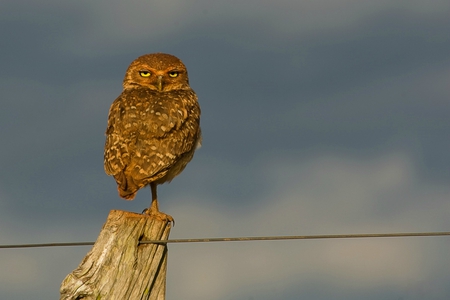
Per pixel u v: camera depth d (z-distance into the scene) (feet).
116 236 28.27
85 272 27.66
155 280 28.60
